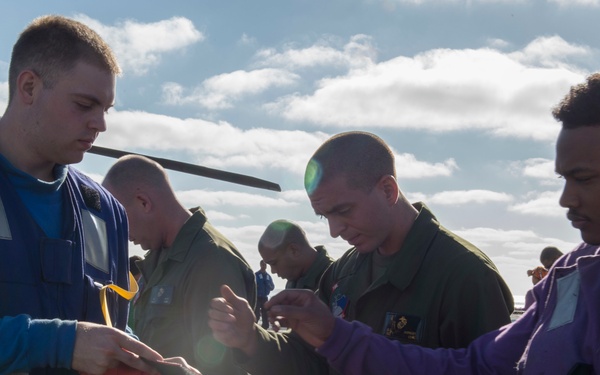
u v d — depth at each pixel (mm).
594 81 1923
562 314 2027
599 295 1934
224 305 2527
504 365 2311
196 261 3514
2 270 2145
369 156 2836
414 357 2424
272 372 2719
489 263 2787
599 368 1875
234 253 3625
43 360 2006
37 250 2229
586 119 1898
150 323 3561
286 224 5102
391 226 2885
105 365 2014
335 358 2443
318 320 2416
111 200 2613
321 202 2850
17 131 2289
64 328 2027
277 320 2447
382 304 2895
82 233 2387
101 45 2330
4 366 1996
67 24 2295
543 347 2023
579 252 2195
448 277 2744
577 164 1903
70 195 2404
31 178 2273
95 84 2273
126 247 2629
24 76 2264
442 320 2744
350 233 2875
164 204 3740
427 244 2846
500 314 2666
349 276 3135
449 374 2393
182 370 2039
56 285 2234
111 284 2418
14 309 2141
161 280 3635
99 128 2312
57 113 2242
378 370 2408
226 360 3330
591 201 1916
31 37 2277
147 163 3809
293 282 5168
